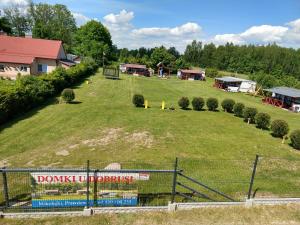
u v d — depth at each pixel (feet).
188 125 76.43
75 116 77.92
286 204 33.12
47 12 328.70
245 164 49.39
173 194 30.91
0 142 55.01
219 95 152.87
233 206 31.86
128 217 28.94
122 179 29.66
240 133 72.43
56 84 108.78
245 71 396.78
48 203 28.94
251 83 179.32
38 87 90.74
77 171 28.53
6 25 271.90
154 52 281.74
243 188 38.55
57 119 73.87
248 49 446.60
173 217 29.43
